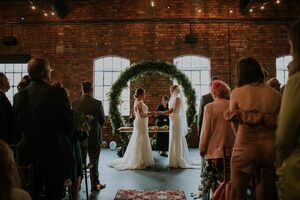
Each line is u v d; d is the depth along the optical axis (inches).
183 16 414.6
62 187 114.7
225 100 138.2
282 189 58.4
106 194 194.4
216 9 413.4
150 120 404.8
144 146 279.6
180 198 183.6
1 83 126.7
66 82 417.7
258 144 91.2
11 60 419.5
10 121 114.8
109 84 426.6
